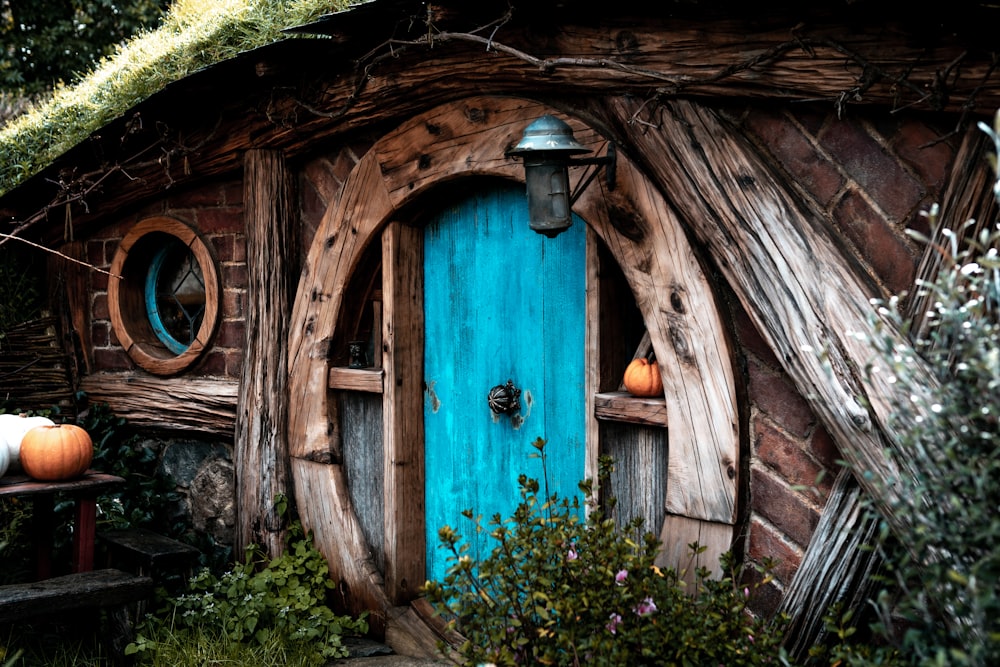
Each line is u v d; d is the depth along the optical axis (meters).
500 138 3.92
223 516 5.20
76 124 6.15
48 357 5.88
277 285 4.84
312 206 4.86
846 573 3.08
